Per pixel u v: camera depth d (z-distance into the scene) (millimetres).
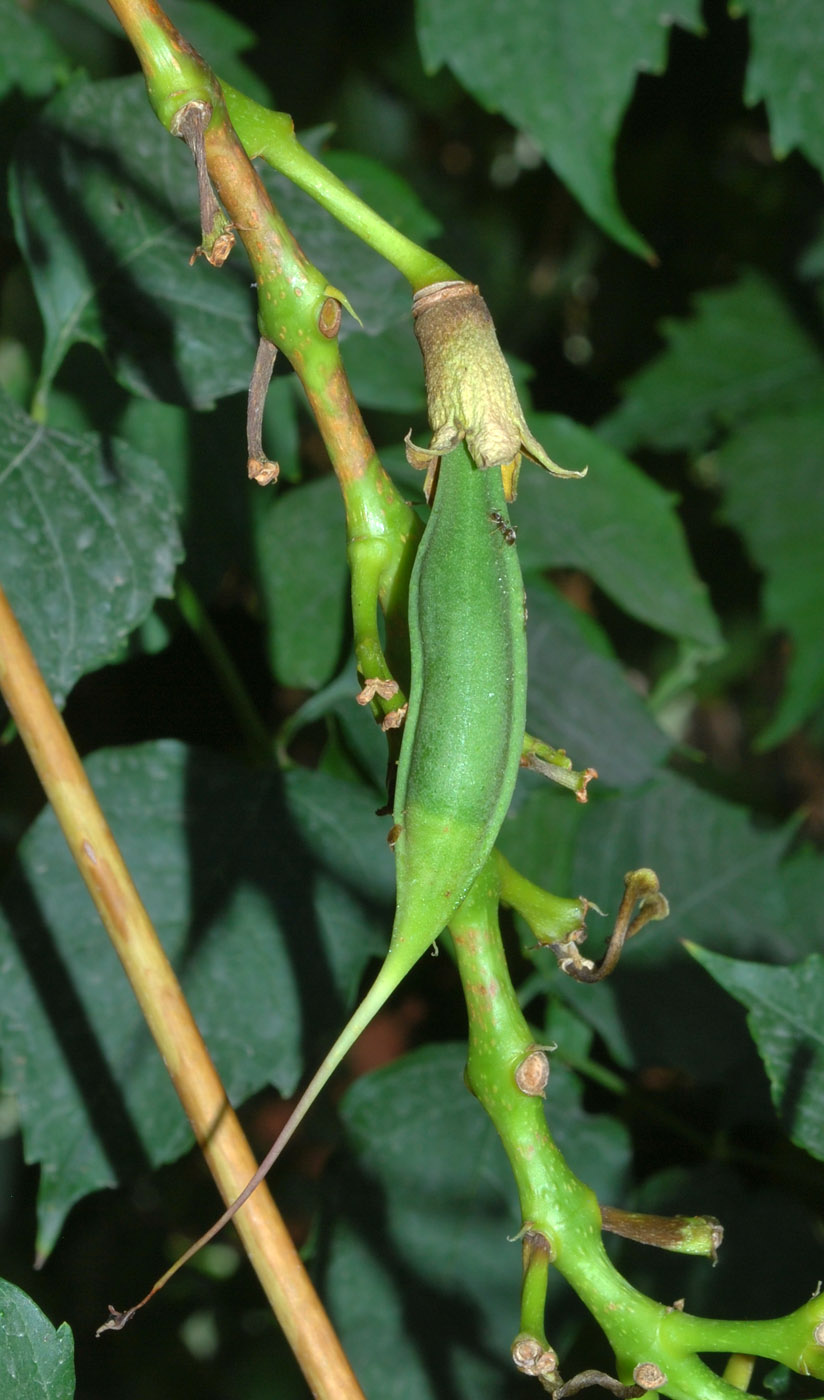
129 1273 1468
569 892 955
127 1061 736
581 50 966
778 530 1424
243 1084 741
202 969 755
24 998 735
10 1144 1359
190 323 729
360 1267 781
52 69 881
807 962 684
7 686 620
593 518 979
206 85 602
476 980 612
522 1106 611
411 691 594
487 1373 761
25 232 730
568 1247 610
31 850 742
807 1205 897
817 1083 677
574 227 1717
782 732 1403
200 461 871
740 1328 606
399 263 603
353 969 768
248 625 1049
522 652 595
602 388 1702
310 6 1623
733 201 1658
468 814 593
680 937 936
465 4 961
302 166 605
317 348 604
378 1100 822
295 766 813
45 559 705
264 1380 1437
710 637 979
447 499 595
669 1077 1131
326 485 909
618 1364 612
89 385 859
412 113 1770
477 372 595
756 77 1018
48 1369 630
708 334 1522
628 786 902
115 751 791
